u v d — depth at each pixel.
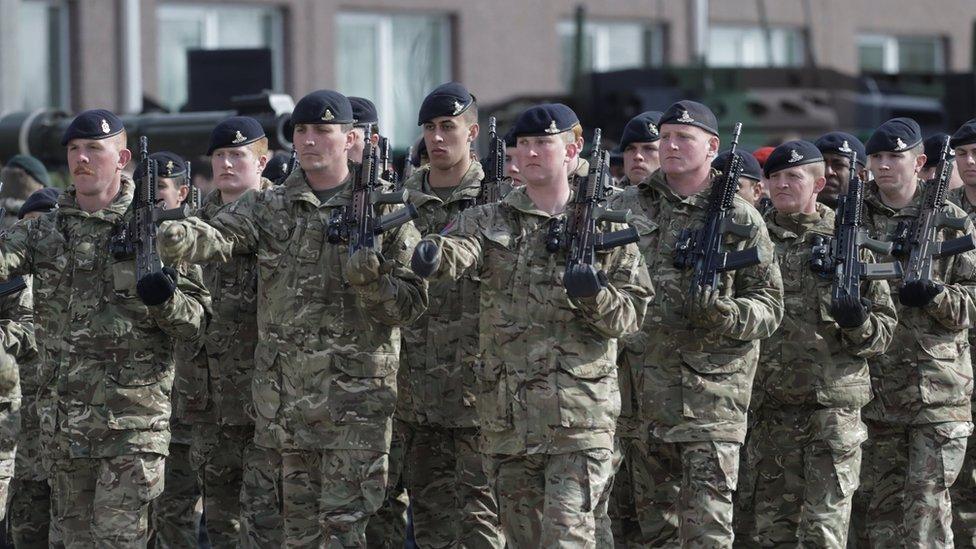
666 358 19.02
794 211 21.02
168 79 60.53
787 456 20.92
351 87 64.38
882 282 20.70
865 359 20.81
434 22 66.00
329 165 18.61
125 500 19.72
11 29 40.56
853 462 20.67
